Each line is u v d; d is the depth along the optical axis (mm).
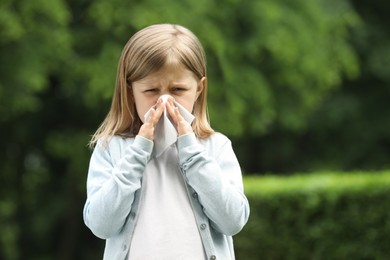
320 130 28953
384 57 28562
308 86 25141
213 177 5859
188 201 5977
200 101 6309
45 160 28328
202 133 6254
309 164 28859
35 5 21281
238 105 23234
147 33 6062
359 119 29000
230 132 23391
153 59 5844
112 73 22109
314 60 24375
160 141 5984
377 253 11109
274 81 24797
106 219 5859
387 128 28875
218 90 23344
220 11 23375
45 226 28047
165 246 5832
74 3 23766
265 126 24984
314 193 11680
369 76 28969
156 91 5938
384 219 11055
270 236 12094
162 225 5875
